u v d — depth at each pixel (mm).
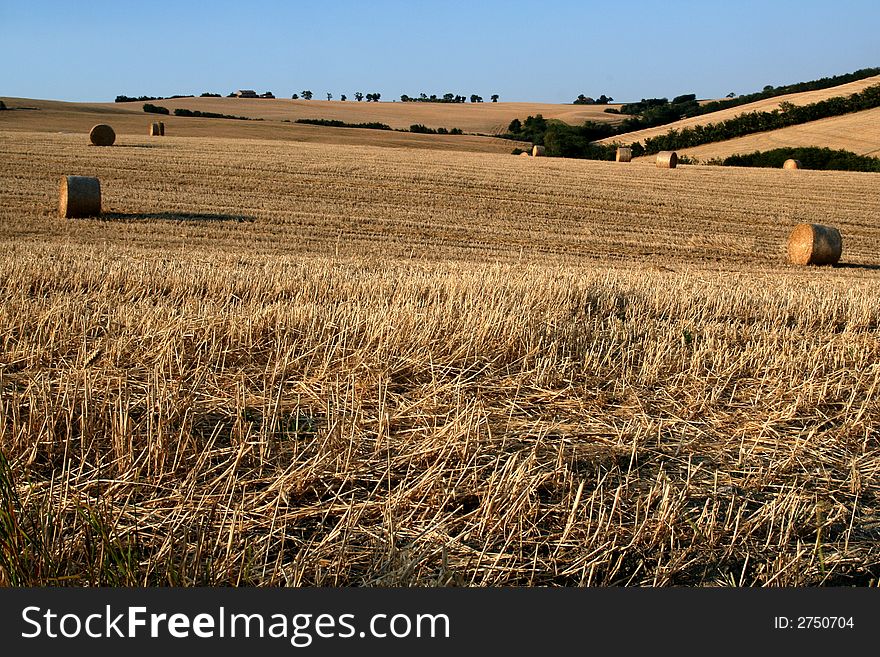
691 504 4086
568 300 9070
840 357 6902
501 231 21875
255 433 4648
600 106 121438
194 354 5996
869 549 3775
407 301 7984
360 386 5508
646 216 25859
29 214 20156
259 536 3592
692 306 9516
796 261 19406
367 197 26734
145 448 4164
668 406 5562
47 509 3445
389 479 4062
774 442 4953
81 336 6305
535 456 4309
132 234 18141
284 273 10203
